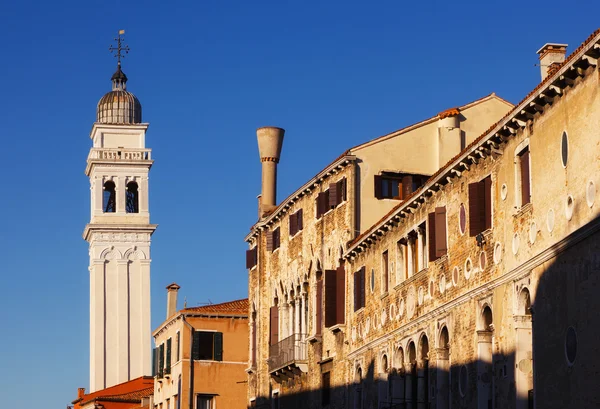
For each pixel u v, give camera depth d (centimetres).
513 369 4328
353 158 6538
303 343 7156
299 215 7369
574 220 3881
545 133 4134
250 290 8369
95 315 15350
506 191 4478
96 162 15600
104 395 12238
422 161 6650
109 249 15525
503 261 4472
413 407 5447
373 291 6075
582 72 3834
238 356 9531
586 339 3747
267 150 8281
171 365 9875
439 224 5116
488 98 6794
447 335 5100
